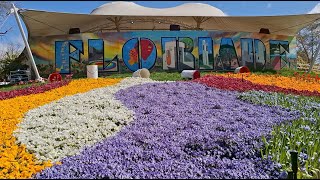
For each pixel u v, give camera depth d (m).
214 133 6.28
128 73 20.39
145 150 5.59
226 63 21.97
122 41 21.38
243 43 22.33
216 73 19.38
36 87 14.05
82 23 24.81
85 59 21.39
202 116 7.84
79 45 21.42
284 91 11.95
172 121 7.40
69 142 6.21
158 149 5.64
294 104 9.32
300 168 4.83
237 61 22.16
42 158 5.50
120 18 26.70
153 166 4.78
